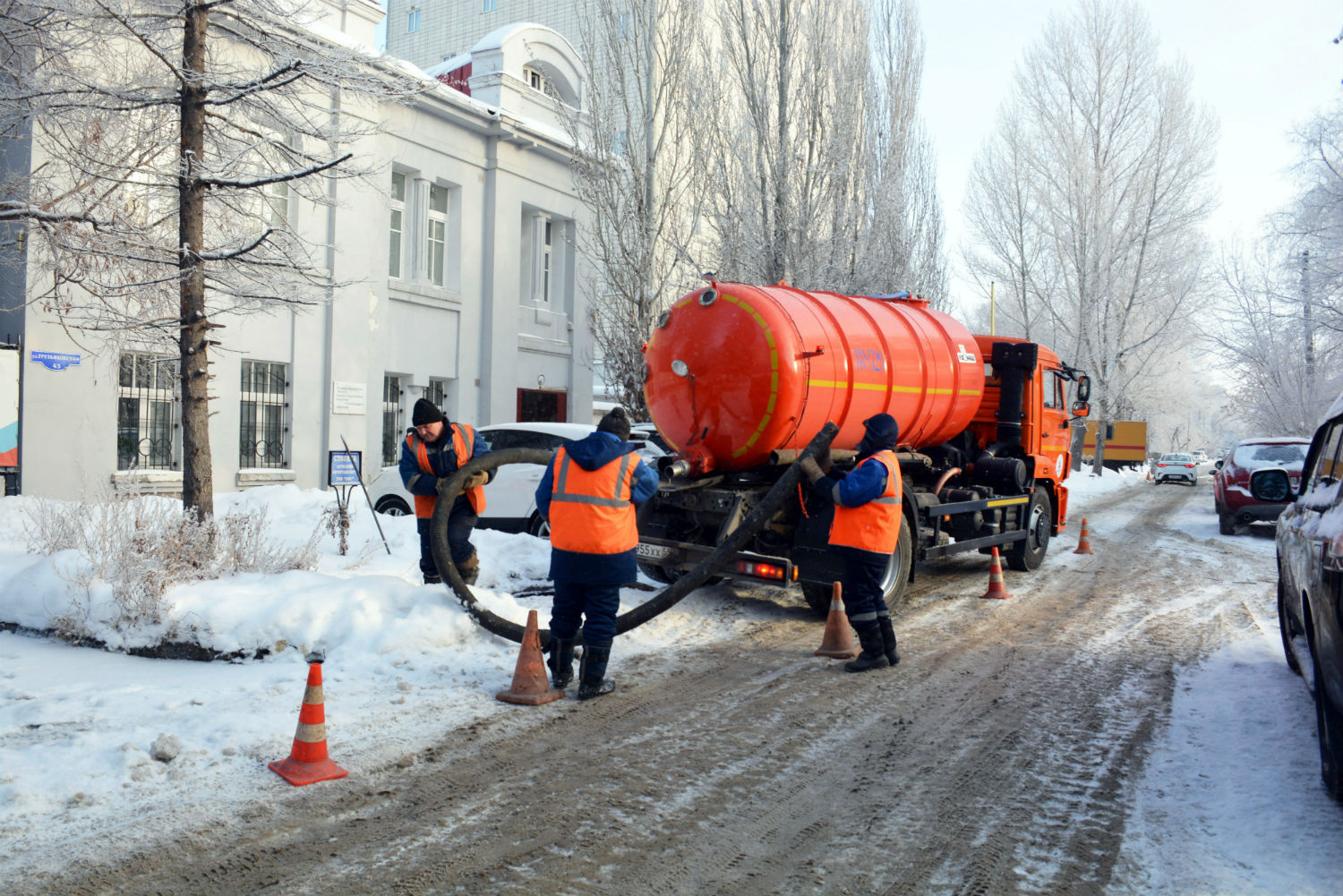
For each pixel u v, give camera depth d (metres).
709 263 17.86
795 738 4.76
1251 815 3.74
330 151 8.68
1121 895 3.09
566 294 20.73
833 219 18.12
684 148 17.88
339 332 15.34
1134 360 35.25
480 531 9.39
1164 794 4.01
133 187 8.55
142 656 5.89
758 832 3.58
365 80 8.14
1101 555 13.40
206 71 7.69
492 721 4.88
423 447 6.71
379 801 3.79
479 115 17.64
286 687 5.18
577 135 17.84
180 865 3.19
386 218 16.08
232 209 8.41
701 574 6.43
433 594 6.42
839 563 7.29
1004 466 10.45
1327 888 3.11
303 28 8.36
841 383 7.93
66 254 7.71
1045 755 4.53
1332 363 26.17
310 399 15.08
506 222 18.67
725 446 7.80
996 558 9.53
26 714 4.65
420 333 17.09
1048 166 33.16
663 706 5.29
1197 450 84.62
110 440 12.15
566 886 3.11
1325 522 4.07
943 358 9.45
